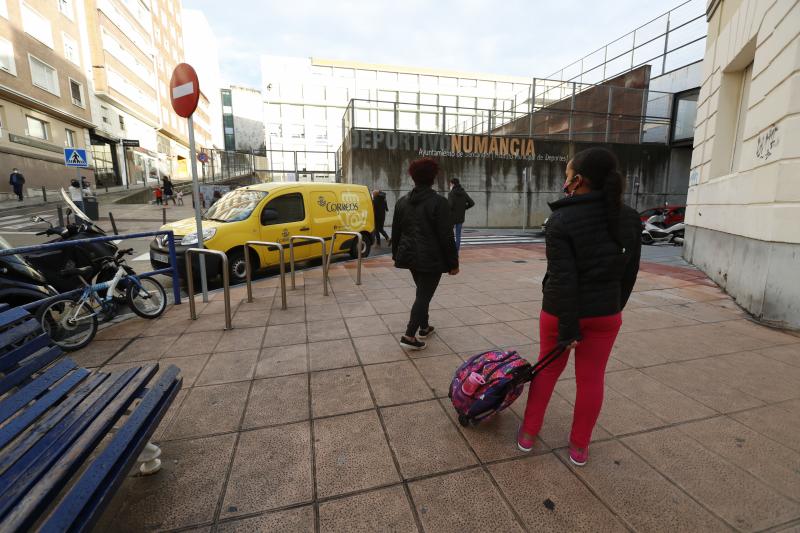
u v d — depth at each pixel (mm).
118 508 1872
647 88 19047
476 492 1983
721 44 6945
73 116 26016
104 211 20312
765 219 4594
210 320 4621
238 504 1903
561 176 18594
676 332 4199
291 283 6191
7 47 20859
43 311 3623
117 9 32188
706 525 1793
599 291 1902
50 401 1834
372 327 4363
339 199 8727
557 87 20672
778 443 2367
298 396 2893
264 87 38500
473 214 17938
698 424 2557
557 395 2908
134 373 2180
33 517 1192
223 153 30734
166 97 44312
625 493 1979
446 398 2875
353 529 1770
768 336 4086
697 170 8039
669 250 10805
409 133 16656
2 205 19000
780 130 4375
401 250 3545
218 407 2742
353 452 2281
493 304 5273
